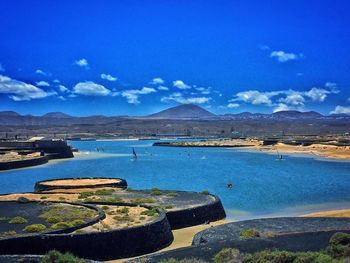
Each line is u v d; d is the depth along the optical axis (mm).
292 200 74000
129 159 169750
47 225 47375
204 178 105312
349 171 122750
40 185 85000
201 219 58062
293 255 33969
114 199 63938
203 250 39312
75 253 41781
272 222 51938
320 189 86750
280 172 119375
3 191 90938
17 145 191125
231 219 60406
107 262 42594
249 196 77938
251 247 39656
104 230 44438
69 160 167875
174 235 52688
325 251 36219
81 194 70125
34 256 37562
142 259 37469
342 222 51688
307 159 166250
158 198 66750
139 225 46812
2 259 36719
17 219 49250
